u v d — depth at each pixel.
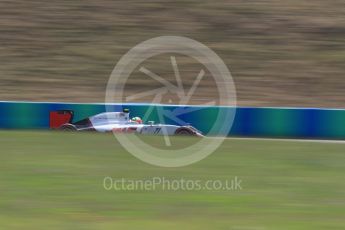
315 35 96.69
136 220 26.52
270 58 90.94
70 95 81.44
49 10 103.19
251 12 102.25
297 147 50.25
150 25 99.19
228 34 96.75
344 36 96.56
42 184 33.50
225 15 101.44
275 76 86.69
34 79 85.81
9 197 30.50
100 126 65.94
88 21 100.38
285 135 66.88
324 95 82.12
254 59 90.69
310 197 31.48
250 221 26.64
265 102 79.81
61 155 42.91
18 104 68.75
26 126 68.69
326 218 27.38
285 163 41.59
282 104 79.31
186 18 100.81
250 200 30.69
